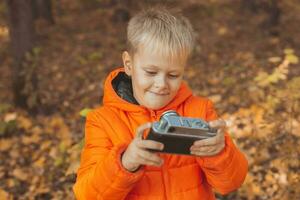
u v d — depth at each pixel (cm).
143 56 175
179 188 184
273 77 440
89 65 874
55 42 1056
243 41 947
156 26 177
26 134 550
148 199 183
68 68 862
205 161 177
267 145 433
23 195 417
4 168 471
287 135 424
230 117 507
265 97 553
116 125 189
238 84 657
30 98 611
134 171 166
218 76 714
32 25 611
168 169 184
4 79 806
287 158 391
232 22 1126
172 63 174
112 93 193
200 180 190
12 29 606
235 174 181
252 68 739
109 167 166
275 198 371
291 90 401
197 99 200
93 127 193
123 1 1221
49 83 777
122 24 1178
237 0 1333
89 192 174
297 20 1097
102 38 1073
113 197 171
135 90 185
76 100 681
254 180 391
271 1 1007
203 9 1241
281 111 472
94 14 1312
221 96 609
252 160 416
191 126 156
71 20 1273
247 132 463
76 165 358
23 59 607
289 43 905
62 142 466
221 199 371
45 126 570
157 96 179
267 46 892
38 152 489
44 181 427
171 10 192
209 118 197
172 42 173
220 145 163
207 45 930
